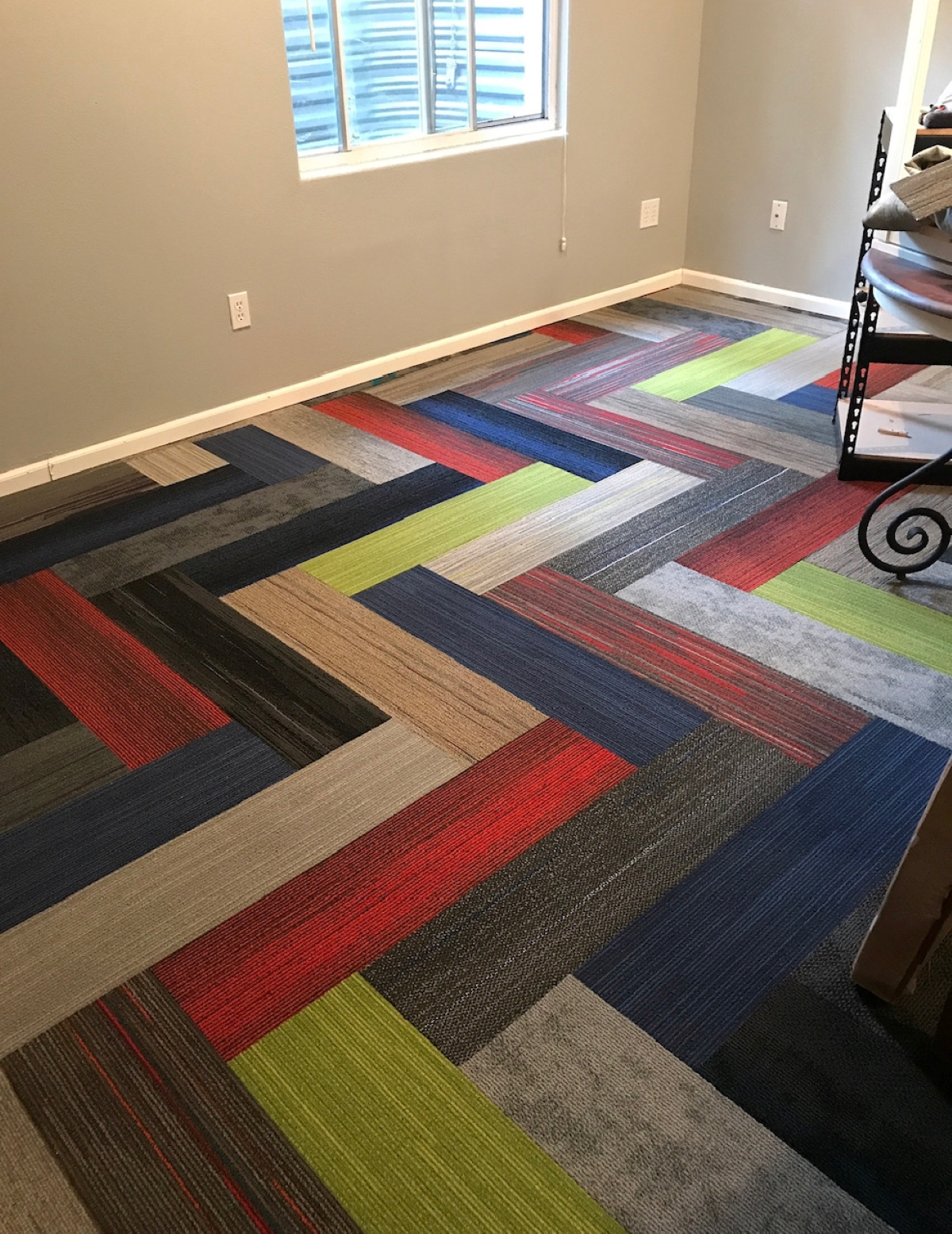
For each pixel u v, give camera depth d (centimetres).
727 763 184
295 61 296
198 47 269
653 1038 139
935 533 252
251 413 322
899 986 140
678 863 165
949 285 186
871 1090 133
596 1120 129
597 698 200
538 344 378
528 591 234
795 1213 120
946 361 257
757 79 380
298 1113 131
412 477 285
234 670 211
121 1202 123
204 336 303
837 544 250
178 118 272
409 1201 122
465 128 344
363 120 320
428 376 351
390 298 342
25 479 283
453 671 208
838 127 366
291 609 229
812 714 195
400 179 326
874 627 219
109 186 267
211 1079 135
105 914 159
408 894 160
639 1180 123
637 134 388
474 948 152
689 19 382
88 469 294
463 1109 131
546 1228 119
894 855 166
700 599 229
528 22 344
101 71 255
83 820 176
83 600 236
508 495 274
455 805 176
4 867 167
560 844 168
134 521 267
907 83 251
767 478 281
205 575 243
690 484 278
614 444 302
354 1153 127
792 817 173
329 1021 142
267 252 306
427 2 315
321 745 190
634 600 229
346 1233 119
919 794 177
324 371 336
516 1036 140
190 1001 145
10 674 212
